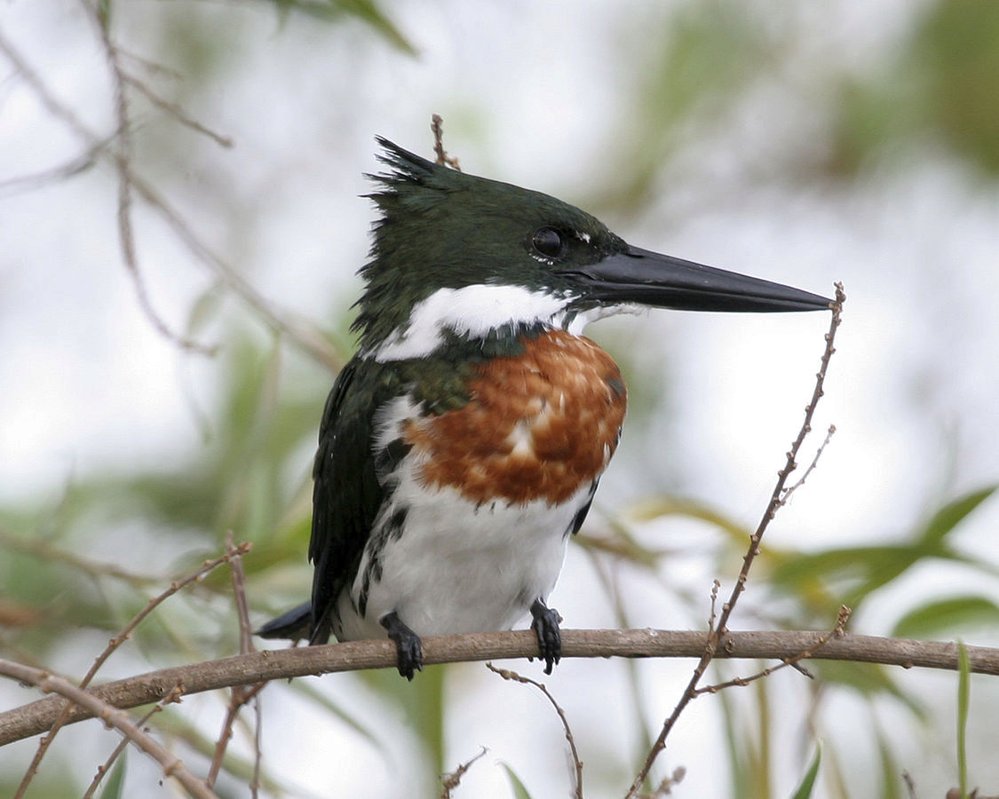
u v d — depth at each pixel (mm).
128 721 5438
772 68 16078
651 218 16516
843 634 7324
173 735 8977
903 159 15719
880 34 15875
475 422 8227
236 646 9539
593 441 8438
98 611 11391
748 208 16578
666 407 14602
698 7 15969
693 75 16000
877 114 15555
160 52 13266
